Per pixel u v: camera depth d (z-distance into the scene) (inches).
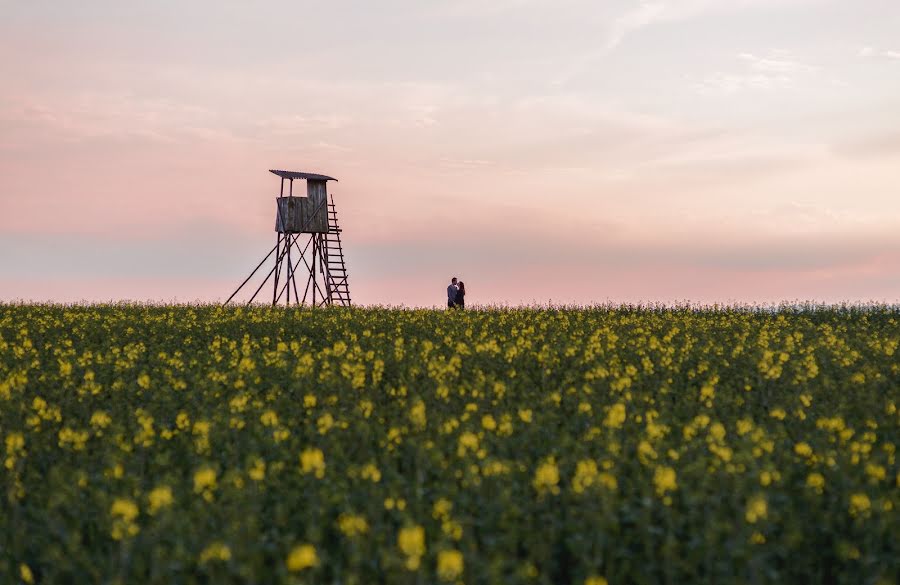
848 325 1141.7
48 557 305.0
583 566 297.4
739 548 296.0
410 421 491.2
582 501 331.6
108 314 1264.8
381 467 411.2
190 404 567.8
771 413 526.3
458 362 685.3
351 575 269.1
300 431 494.3
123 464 412.8
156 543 303.9
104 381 677.3
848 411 553.9
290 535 307.9
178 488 372.2
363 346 887.7
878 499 343.3
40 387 655.1
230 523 315.6
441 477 379.2
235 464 422.9
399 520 331.9
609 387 620.7
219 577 282.5
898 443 470.9
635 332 1004.6
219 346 872.3
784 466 402.0
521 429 479.2
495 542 305.9
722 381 687.7
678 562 295.7
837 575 317.1
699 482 356.2
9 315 1222.9
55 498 349.4
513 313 1311.5
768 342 893.8
